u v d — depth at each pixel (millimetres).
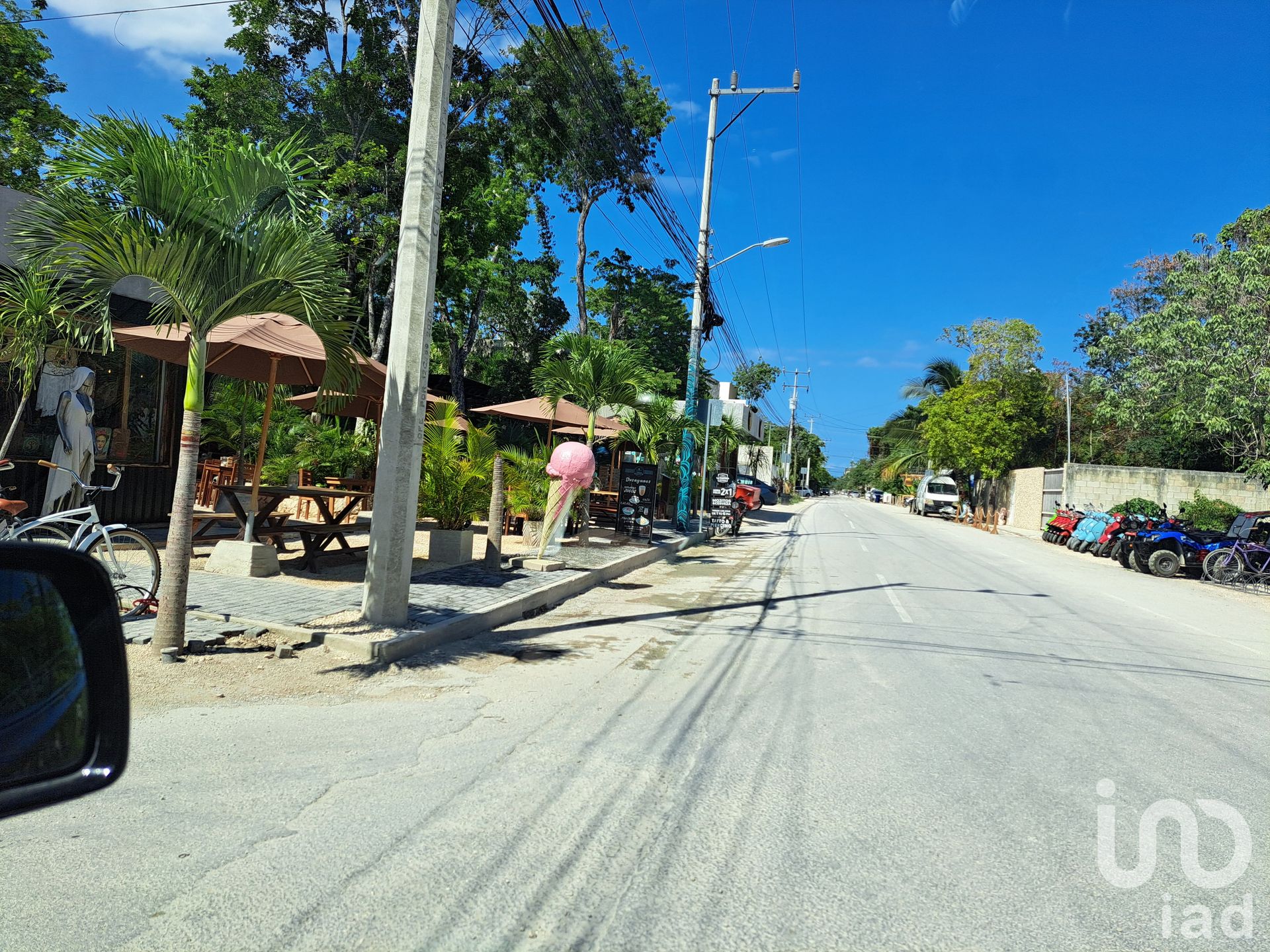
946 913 3014
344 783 3979
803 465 107312
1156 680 7289
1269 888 3322
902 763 4668
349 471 15836
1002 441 40469
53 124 19828
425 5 6910
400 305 6996
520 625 8312
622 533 16203
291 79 21969
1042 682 6922
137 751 4227
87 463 7863
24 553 1469
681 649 7605
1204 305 21609
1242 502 29203
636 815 3756
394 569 7012
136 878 2977
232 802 3688
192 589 7848
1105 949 2824
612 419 17438
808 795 4109
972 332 41906
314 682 5668
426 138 6938
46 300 7039
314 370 10211
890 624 9492
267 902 2848
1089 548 24859
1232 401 19688
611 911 2906
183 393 12539
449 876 3098
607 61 18109
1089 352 33469
